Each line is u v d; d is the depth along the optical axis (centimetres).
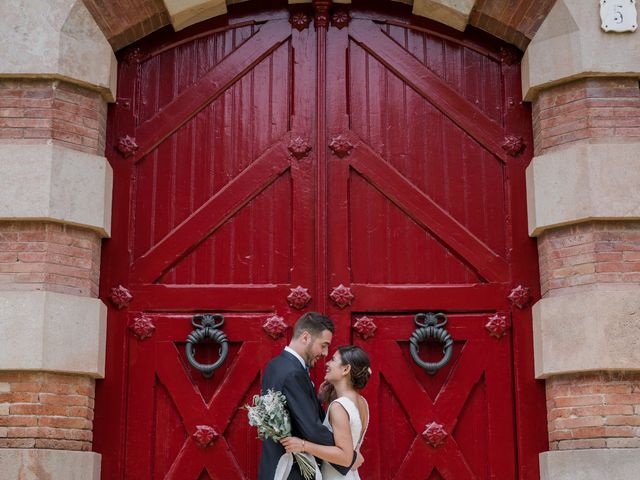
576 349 598
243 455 630
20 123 624
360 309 651
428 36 695
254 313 651
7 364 583
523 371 639
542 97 655
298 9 695
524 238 660
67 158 620
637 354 589
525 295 649
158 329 645
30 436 583
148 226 662
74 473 581
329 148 675
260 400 523
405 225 667
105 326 631
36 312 590
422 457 631
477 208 668
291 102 682
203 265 658
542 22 658
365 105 684
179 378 639
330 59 688
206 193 669
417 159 676
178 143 675
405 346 650
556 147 641
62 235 618
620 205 611
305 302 648
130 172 667
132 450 627
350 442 530
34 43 627
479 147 678
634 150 618
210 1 671
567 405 605
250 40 691
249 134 678
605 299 596
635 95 634
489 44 690
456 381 643
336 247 659
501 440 632
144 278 652
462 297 652
